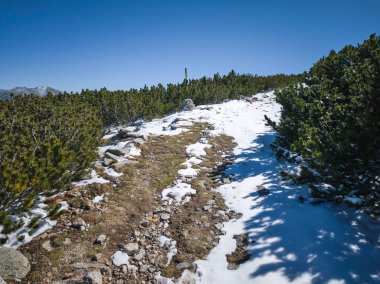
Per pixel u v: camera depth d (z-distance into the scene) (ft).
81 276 18.21
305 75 44.73
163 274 19.51
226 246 22.31
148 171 34.19
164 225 24.86
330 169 23.21
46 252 19.62
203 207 27.73
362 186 22.20
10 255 17.92
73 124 32.73
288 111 40.93
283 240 22.12
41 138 29.63
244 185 32.35
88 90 80.59
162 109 81.51
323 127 28.04
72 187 27.20
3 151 22.56
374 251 20.36
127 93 81.15
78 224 22.36
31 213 22.12
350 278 18.07
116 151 36.88
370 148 21.65
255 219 25.50
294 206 26.81
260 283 18.44
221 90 104.88
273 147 38.83
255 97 107.96
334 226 23.26
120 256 20.63
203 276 19.42
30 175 21.53
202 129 55.77
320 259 19.72
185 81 116.67
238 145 48.08
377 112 22.30
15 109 42.14
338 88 32.73
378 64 24.21
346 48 39.88
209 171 36.94
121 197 27.45
